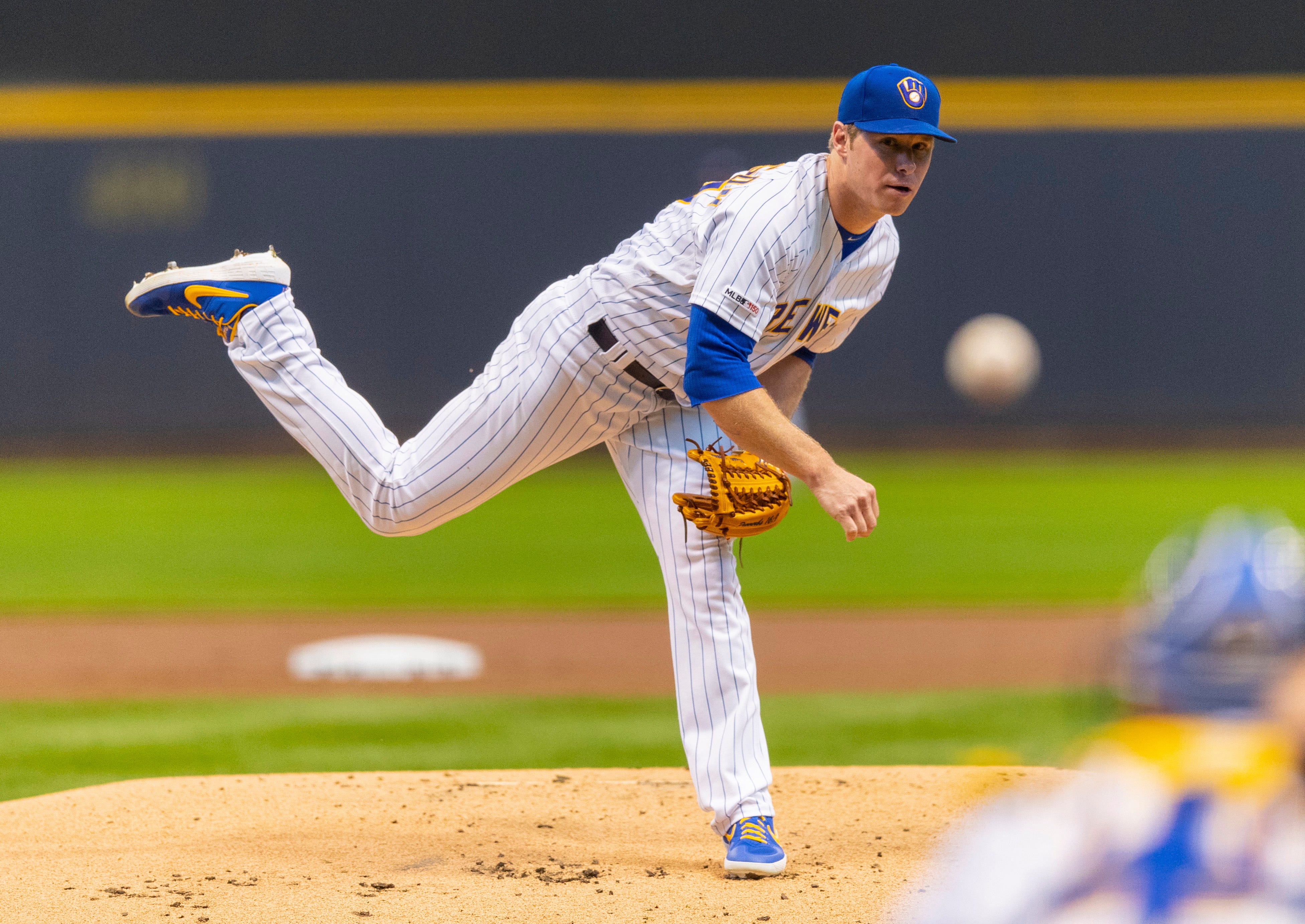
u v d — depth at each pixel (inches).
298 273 2249.0
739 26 2309.3
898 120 377.4
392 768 671.8
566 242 2277.3
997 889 146.3
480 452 434.3
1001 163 2265.0
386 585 1306.6
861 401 2277.3
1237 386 2272.4
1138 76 2268.7
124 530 1635.1
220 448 2242.9
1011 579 1306.6
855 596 1242.0
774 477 428.5
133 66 2234.3
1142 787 141.6
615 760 690.8
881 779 561.0
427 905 389.4
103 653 1010.1
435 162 2252.7
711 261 386.0
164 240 2226.9
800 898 396.5
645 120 2283.5
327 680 920.9
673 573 428.5
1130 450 2273.6
